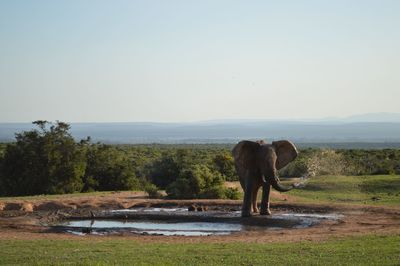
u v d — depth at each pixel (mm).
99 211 26766
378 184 39812
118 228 22109
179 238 18953
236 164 24859
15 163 45812
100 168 48500
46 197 34375
